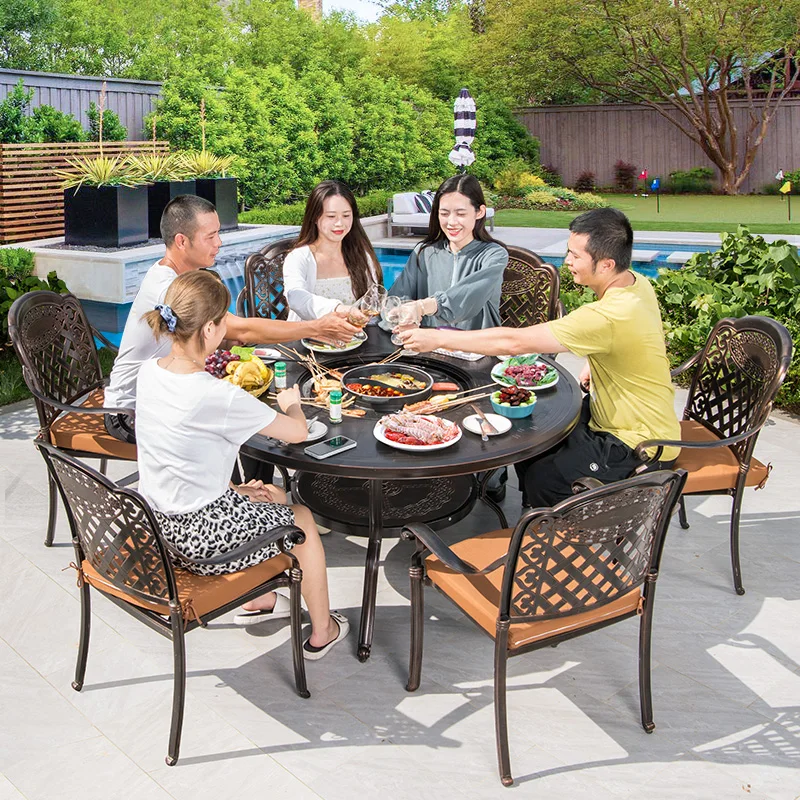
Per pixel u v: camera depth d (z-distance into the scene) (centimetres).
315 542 273
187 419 232
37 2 1451
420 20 2277
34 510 385
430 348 308
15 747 245
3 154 769
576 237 291
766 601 320
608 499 216
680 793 229
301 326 335
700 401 355
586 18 1564
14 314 336
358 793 229
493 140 1728
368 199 1217
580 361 605
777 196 1708
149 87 1113
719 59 1598
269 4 1678
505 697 230
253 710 261
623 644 296
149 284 327
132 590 240
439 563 256
